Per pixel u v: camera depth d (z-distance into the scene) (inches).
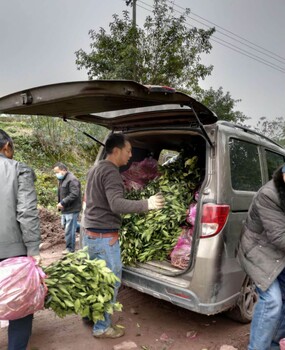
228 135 108.7
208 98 454.6
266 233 84.3
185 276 100.7
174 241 118.4
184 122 116.3
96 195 100.7
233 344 104.3
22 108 98.7
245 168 116.6
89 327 114.6
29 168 90.1
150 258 117.7
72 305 81.4
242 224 106.4
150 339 107.3
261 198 85.3
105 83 75.7
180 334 110.7
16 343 85.0
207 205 98.0
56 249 209.2
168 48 396.5
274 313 84.7
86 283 87.0
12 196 84.4
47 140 362.9
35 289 72.8
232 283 101.8
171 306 132.0
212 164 102.1
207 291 95.2
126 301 135.4
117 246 104.4
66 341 105.0
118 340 106.2
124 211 93.7
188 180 132.1
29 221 84.0
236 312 113.8
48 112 112.3
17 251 84.5
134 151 153.4
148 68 401.4
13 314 70.5
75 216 191.8
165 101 89.1
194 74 420.5
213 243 96.2
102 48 404.8
